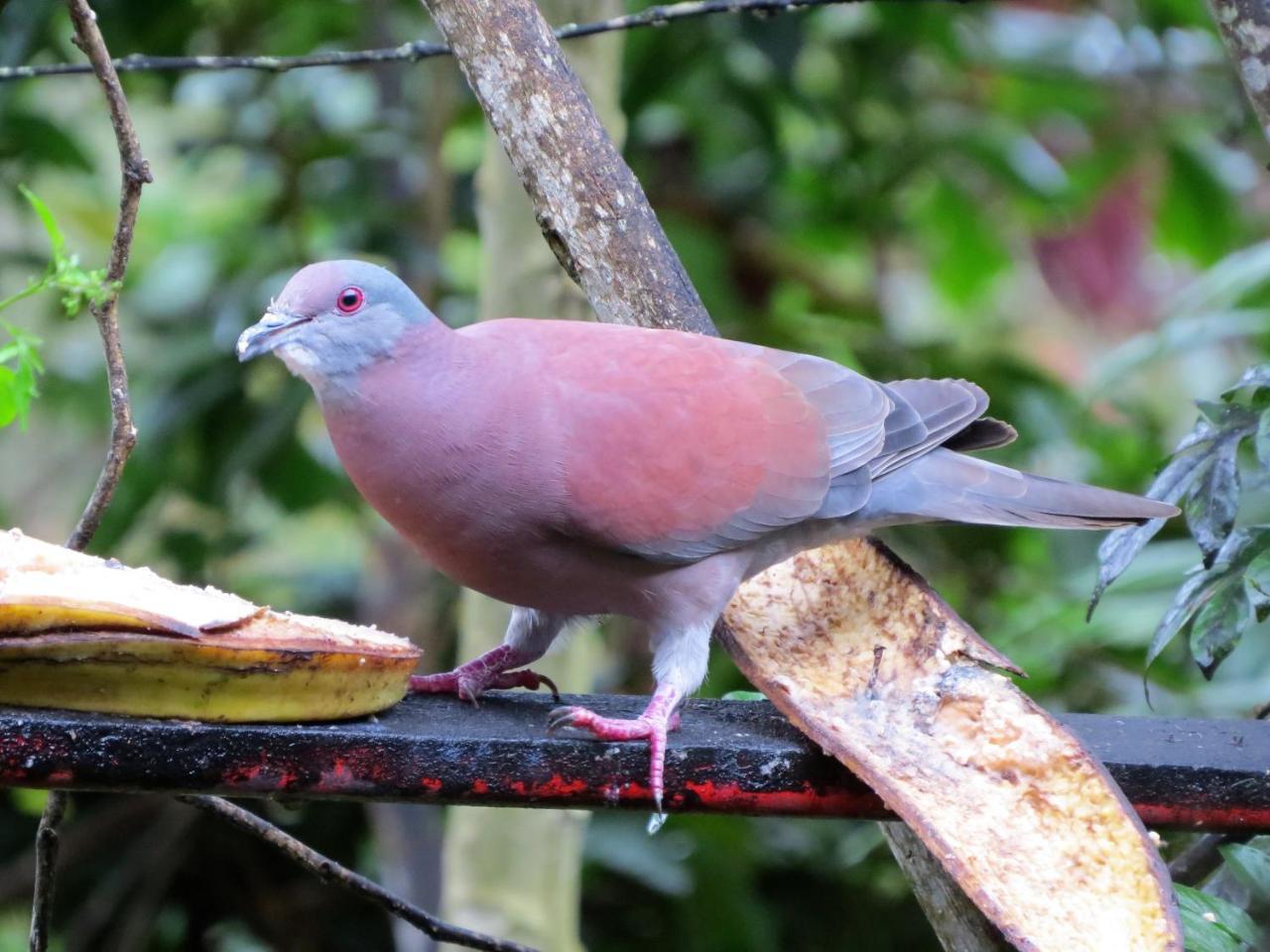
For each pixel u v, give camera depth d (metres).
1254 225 14.64
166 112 13.41
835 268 15.07
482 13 6.64
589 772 5.61
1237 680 10.43
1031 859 5.25
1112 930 5.00
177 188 14.45
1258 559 6.22
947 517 7.05
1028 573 12.12
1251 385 6.50
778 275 13.20
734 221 13.03
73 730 5.02
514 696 6.69
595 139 6.74
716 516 6.58
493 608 9.21
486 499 6.42
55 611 4.92
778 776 5.70
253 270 11.66
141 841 10.91
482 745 5.47
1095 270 14.55
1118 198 14.32
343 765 5.32
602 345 6.69
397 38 12.53
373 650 5.46
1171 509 6.27
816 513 6.80
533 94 6.66
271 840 6.20
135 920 10.59
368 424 6.48
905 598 6.41
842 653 6.37
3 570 5.17
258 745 5.20
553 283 8.79
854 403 7.11
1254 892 6.19
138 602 5.15
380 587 12.01
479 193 9.29
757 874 11.12
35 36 11.37
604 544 6.49
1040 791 5.52
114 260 5.72
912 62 13.51
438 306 11.80
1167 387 15.38
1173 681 10.20
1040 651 10.16
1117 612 10.18
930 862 5.80
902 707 6.01
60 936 11.05
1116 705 10.19
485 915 8.98
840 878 11.05
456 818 9.13
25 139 12.04
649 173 12.95
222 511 11.29
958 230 14.20
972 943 5.67
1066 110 13.73
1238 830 5.65
